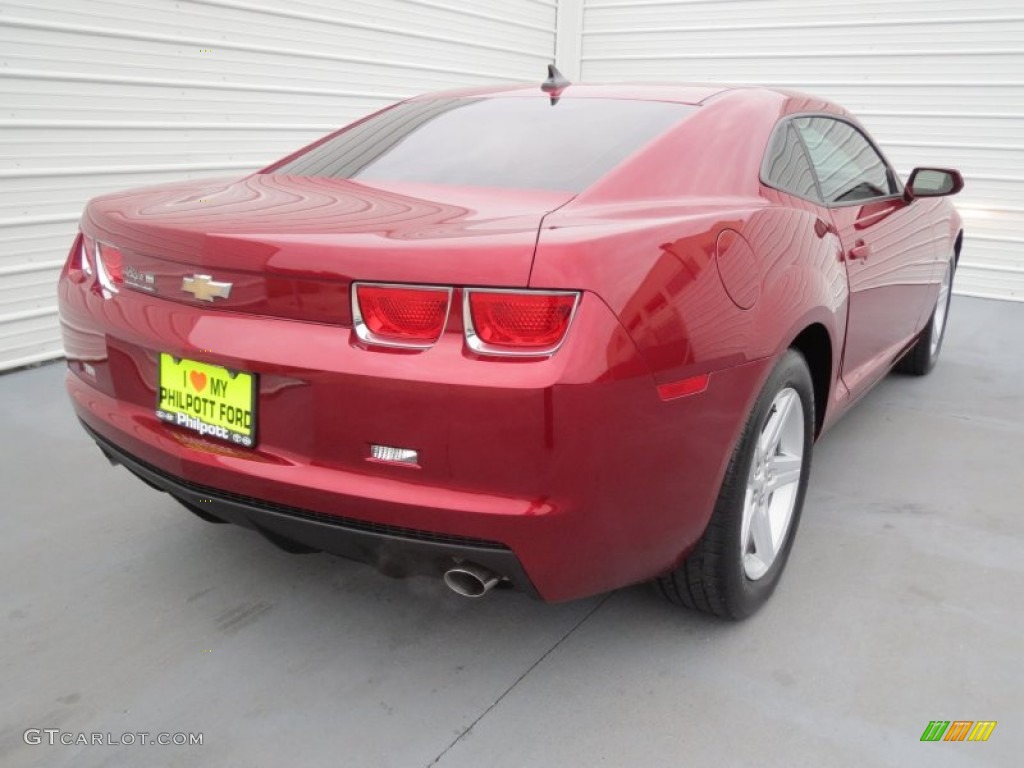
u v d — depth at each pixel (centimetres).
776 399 213
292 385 164
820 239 238
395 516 160
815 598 230
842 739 177
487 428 152
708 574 200
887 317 321
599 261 156
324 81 585
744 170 224
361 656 204
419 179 213
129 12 451
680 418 170
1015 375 454
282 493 169
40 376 414
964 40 667
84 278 212
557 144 218
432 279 152
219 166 523
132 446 193
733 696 190
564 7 815
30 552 247
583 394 151
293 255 161
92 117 444
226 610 221
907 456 333
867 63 711
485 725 181
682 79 801
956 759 172
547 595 169
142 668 197
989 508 287
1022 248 681
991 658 205
